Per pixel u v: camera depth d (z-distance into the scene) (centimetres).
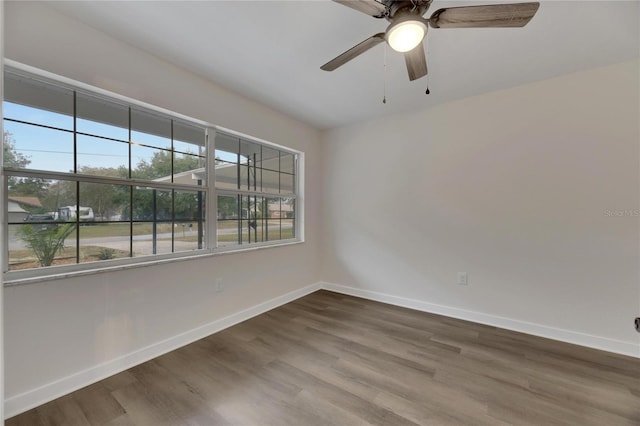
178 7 162
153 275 211
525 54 205
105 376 183
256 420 147
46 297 161
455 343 231
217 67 228
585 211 228
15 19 152
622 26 174
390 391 170
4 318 148
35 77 167
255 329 259
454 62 217
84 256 186
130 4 160
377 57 211
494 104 266
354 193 363
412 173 315
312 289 380
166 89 218
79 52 175
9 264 157
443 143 295
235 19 172
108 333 186
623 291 215
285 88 263
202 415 151
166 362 202
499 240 265
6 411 147
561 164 236
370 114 330
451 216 291
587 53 203
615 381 179
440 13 129
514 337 242
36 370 157
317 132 388
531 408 155
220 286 259
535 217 248
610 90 218
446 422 145
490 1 159
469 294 281
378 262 343
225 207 279
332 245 385
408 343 231
